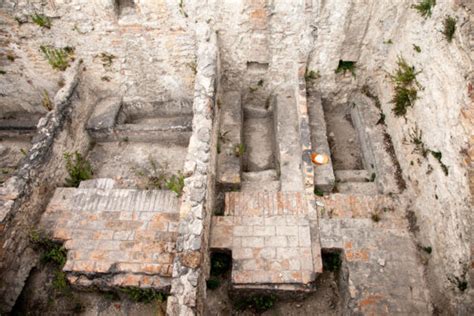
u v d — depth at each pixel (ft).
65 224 16.90
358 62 19.76
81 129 20.97
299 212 16.55
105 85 22.16
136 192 17.87
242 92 22.17
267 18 17.92
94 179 18.85
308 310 15.92
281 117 20.17
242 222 16.40
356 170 19.26
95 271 15.43
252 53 19.80
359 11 17.17
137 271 15.35
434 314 14.02
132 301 16.22
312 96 21.26
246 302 15.85
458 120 12.41
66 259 16.30
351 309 14.39
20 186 16.02
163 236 16.28
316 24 17.75
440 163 13.83
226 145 19.08
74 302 16.29
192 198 14.14
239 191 17.85
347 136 21.63
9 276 15.61
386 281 14.78
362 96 21.09
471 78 11.68
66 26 18.85
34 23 18.74
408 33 16.34
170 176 20.36
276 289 14.92
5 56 20.65
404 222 16.22
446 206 13.44
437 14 13.71
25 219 16.38
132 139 22.06
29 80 22.13
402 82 16.79
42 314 16.05
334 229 16.14
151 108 23.26
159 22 18.43
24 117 24.43
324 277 16.61
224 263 16.48
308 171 17.02
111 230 16.58
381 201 16.80
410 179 16.49
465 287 12.47
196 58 19.51
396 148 18.06
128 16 18.58
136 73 21.33
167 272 15.19
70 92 19.74
